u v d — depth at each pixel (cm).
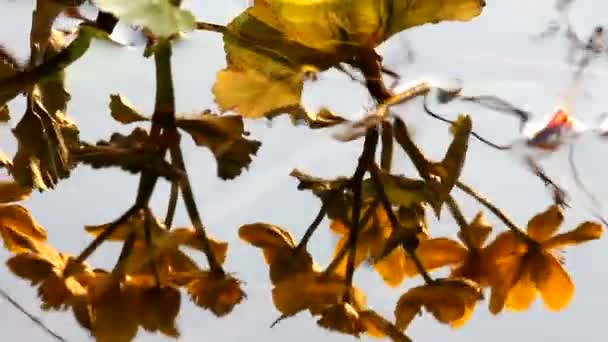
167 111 58
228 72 59
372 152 60
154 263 58
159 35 55
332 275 61
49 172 60
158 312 58
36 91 61
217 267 59
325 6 58
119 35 58
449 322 60
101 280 58
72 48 59
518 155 61
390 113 58
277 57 59
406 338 59
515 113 61
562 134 61
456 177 59
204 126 59
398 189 60
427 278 60
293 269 61
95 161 58
